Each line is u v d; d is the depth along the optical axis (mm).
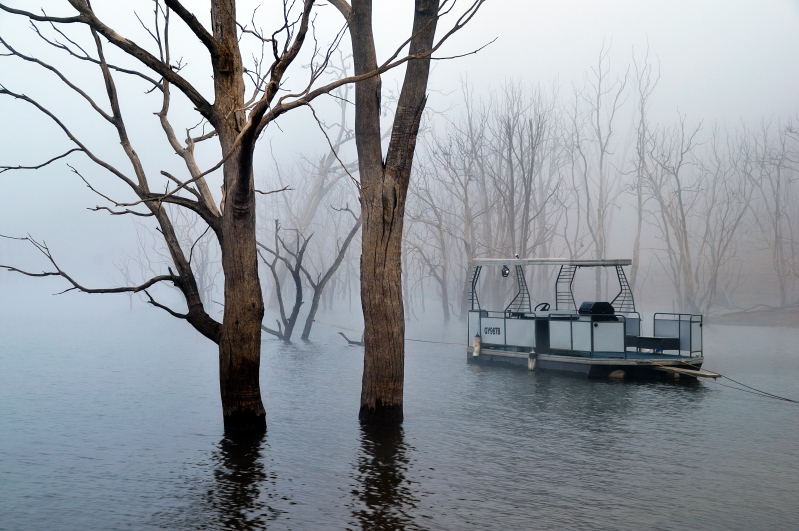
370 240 12773
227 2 11711
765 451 11547
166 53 13703
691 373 17984
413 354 26062
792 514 8539
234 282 12102
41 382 19219
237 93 11891
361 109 12508
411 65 12391
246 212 11750
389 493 9453
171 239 12445
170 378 20031
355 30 12516
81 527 8219
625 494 9344
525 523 8266
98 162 12086
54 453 11656
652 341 20641
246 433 12602
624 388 17766
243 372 12445
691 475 10203
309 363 23328
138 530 8125
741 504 8914
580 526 8164
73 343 29578
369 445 11945
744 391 17266
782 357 24109
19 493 9531
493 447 11836
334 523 8297
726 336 32562
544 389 17703
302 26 9914
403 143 12430
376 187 12547
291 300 64000
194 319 12547
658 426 13453
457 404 15719
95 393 17484
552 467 10680
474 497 9227
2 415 14742
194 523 8344
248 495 9383
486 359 22625
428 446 11891
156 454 11500
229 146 11742
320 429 13109
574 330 19969
